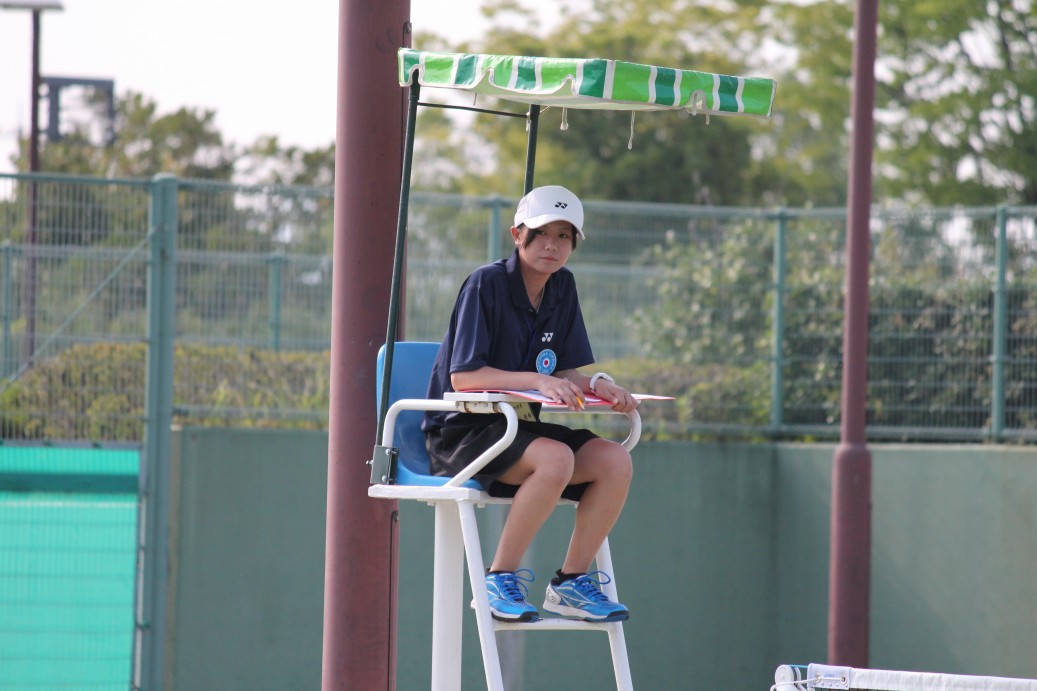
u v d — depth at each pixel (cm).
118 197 3450
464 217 3766
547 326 1659
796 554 3828
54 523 3438
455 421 1633
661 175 10606
